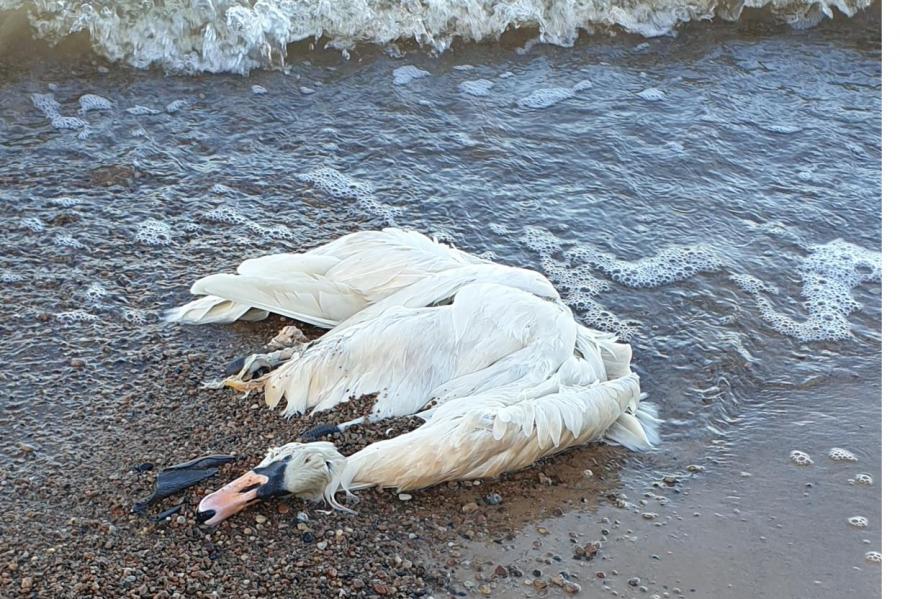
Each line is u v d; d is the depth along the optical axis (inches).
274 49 147.5
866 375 116.9
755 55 158.4
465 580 100.0
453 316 109.6
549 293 112.8
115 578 98.1
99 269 120.4
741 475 108.3
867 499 107.2
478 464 104.7
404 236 116.3
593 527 103.9
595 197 133.2
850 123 146.0
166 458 105.5
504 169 135.6
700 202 133.4
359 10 151.3
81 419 108.0
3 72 142.1
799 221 131.9
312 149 136.6
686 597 100.4
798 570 102.5
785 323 121.0
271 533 101.3
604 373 111.7
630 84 149.9
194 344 114.6
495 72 150.3
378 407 108.3
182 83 144.3
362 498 104.0
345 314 114.0
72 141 134.5
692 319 120.6
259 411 109.0
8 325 114.4
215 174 132.3
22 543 99.6
